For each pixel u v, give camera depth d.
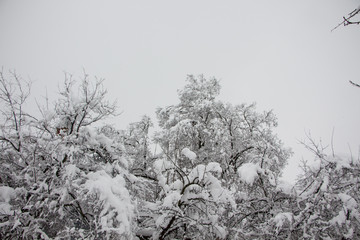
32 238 5.03
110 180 5.17
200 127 10.78
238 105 12.05
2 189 5.18
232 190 7.84
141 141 10.77
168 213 5.80
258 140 10.89
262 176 7.87
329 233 6.09
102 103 7.23
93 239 4.61
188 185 6.32
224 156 10.15
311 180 7.01
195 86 11.85
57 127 6.76
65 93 6.88
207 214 6.34
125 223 4.54
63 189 5.16
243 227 7.45
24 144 6.16
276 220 6.02
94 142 6.76
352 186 6.09
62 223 5.81
